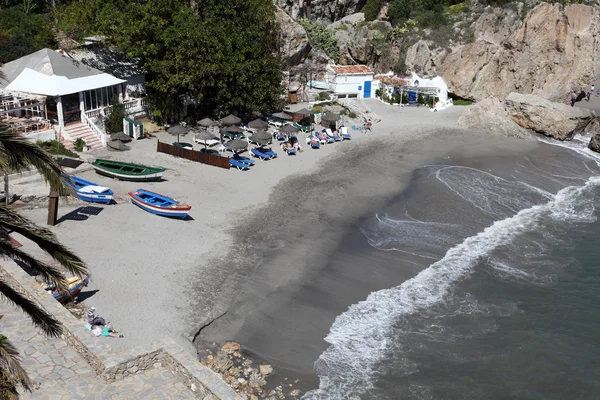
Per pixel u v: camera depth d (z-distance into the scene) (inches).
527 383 951.0
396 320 1098.1
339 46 3164.4
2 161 557.0
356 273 1257.4
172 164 1808.6
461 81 2839.6
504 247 1416.1
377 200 1663.4
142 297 1074.7
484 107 2464.3
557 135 2358.5
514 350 1028.5
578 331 1088.8
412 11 3134.8
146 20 1991.9
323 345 1013.2
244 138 2111.2
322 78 2938.0
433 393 913.5
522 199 1734.7
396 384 928.3
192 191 1615.4
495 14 2910.9
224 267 1221.7
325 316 1096.2
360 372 951.0
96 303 1036.5
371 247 1379.2
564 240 1470.2
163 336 967.0
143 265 1187.9
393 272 1270.9
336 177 1823.3
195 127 2188.7
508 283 1250.6
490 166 2021.4
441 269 1295.5
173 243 1296.8
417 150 2151.8
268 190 1674.5
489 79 2842.0
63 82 1824.6
